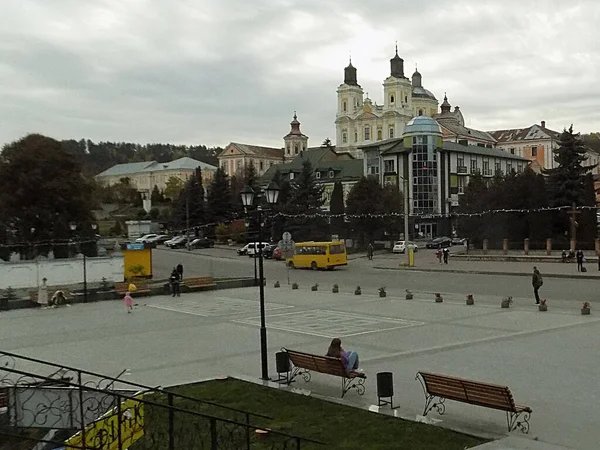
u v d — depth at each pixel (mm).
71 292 39219
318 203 84938
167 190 145375
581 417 12344
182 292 41625
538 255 59375
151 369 18219
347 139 151625
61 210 56594
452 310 29000
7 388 11875
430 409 13070
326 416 12906
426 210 92188
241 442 11117
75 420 11531
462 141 118375
